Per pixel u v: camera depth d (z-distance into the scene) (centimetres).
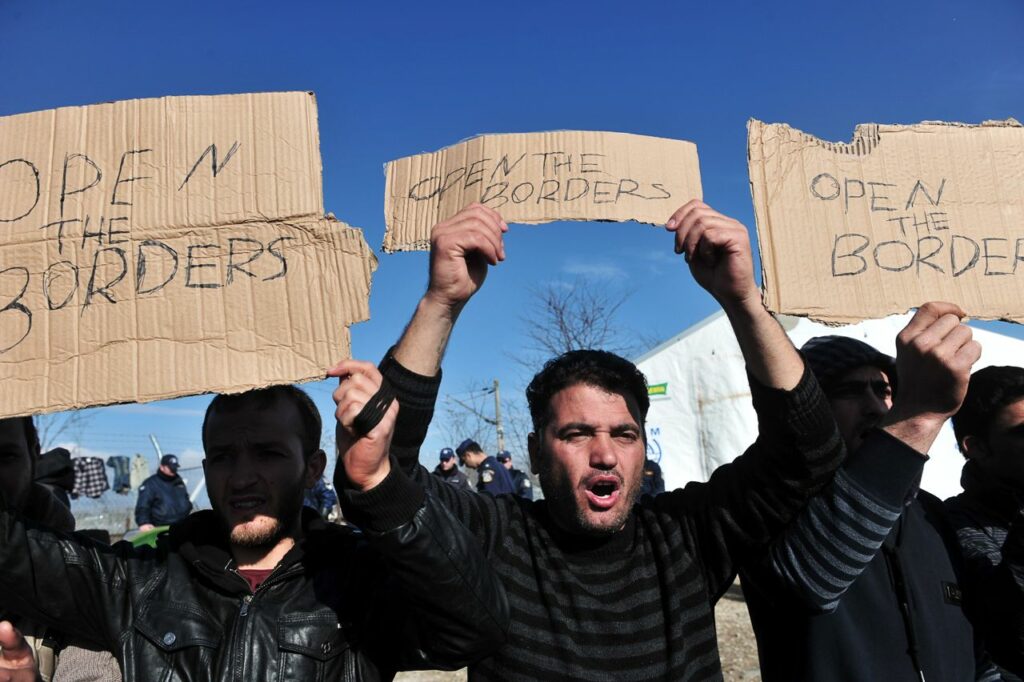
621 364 193
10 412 153
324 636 171
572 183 181
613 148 185
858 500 170
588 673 168
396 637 173
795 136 184
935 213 184
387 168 198
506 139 187
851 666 182
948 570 201
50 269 161
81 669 170
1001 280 180
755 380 176
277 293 160
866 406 213
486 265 176
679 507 193
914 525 203
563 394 186
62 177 167
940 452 957
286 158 167
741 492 183
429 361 173
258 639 168
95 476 1309
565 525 183
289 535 187
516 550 186
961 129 192
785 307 170
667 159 187
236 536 177
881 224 181
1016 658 197
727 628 729
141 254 162
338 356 156
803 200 179
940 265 179
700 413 1124
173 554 182
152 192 165
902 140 189
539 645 171
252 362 156
